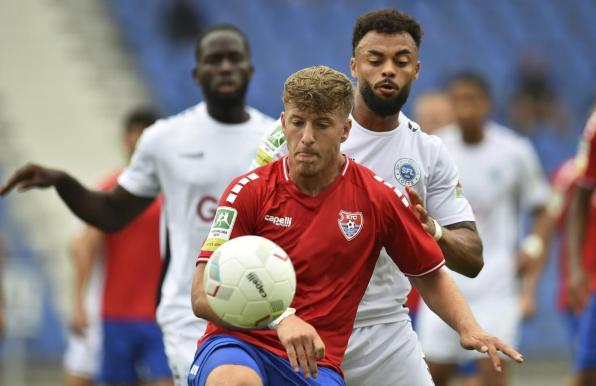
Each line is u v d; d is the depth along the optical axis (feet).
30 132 231.71
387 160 67.97
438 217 68.90
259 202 59.47
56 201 206.18
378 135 67.82
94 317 128.47
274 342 59.62
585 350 107.45
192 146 83.15
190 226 82.58
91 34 254.06
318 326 59.52
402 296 69.05
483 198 119.34
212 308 55.21
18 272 174.29
